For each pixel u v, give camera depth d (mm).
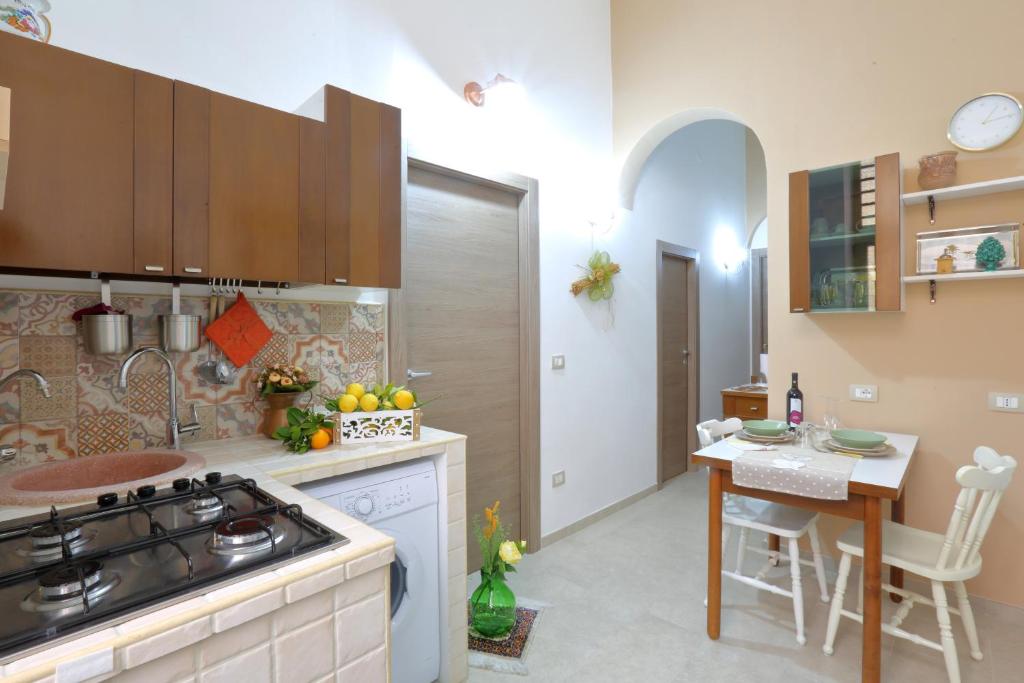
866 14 2693
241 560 912
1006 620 2322
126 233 1360
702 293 5027
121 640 698
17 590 812
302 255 1690
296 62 2027
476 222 2828
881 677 1916
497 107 2855
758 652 2078
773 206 2982
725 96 3191
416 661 1762
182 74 1741
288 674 901
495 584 2193
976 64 2414
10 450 1300
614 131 3740
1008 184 2219
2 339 1419
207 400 1790
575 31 3434
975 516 1776
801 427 2453
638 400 4023
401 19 2402
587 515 3492
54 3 1499
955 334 2473
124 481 1542
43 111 1247
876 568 1800
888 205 2436
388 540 1031
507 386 3002
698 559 2943
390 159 1928
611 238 3725
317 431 1709
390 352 2318
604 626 2268
